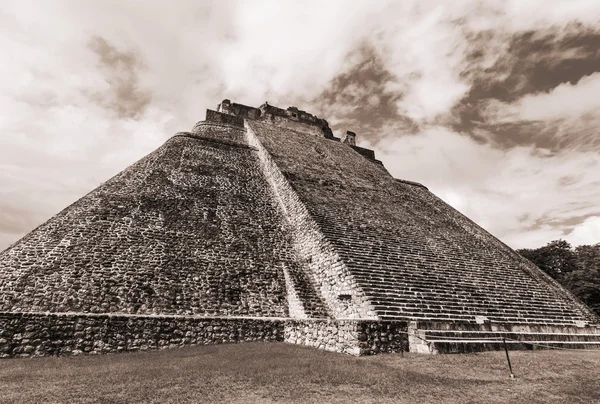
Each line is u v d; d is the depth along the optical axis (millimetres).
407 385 5797
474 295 12750
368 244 13766
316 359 7715
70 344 8859
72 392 5301
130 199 14234
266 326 11102
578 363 7727
